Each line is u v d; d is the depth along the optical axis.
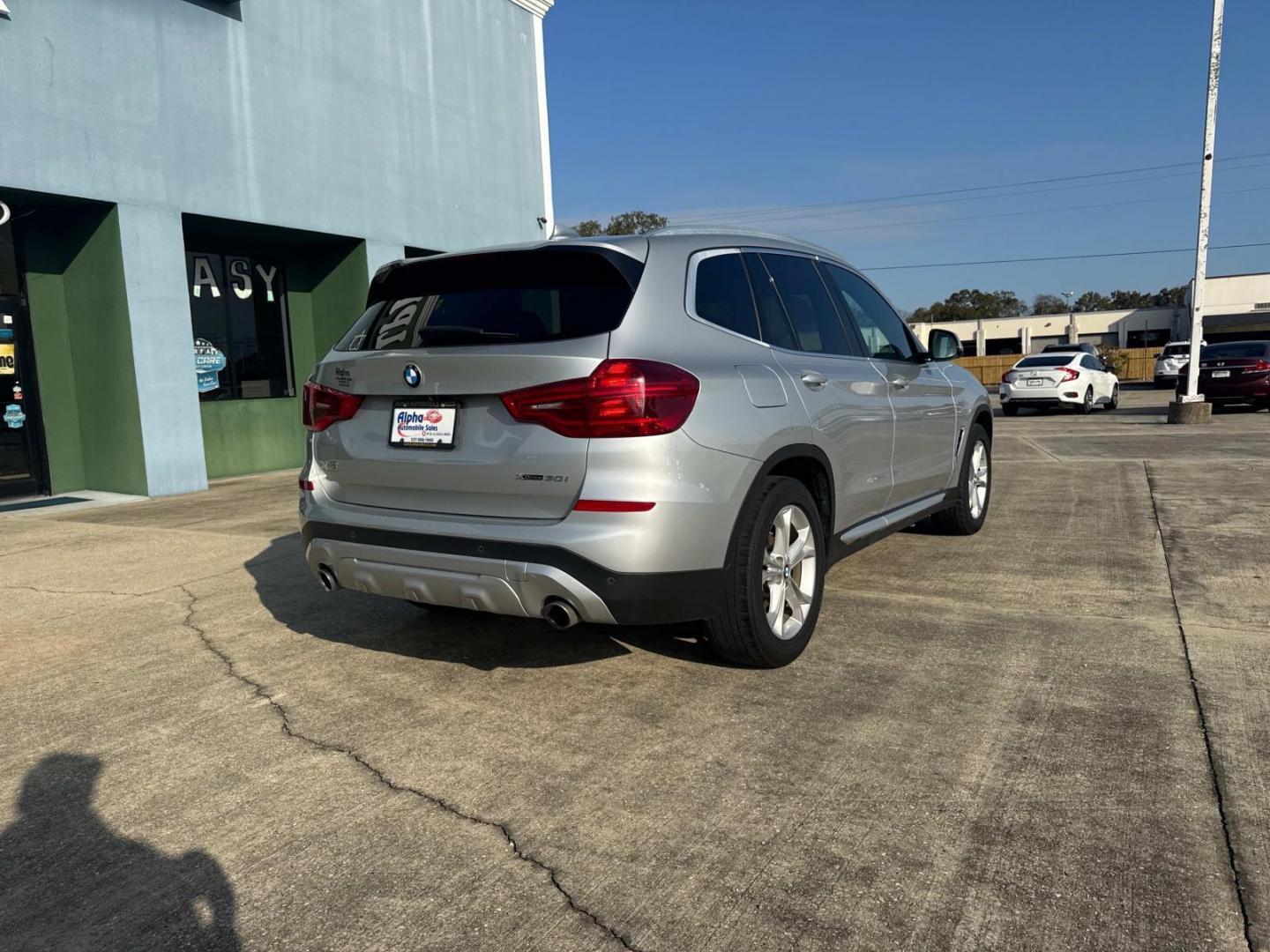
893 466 4.49
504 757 2.91
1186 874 2.17
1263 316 51.56
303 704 3.40
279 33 10.33
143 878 2.31
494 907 2.14
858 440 4.05
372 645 4.06
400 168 12.07
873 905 2.10
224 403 11.12
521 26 14.38
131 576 5.60
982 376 48.28
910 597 4.50
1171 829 2.36
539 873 2.27
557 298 3.19
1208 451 9.97
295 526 7.18
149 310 9.14
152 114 9.07
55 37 8.22
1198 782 2.59
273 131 10.30
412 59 12.22
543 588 2.95
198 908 2.18
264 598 4.93
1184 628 3.90
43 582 5.51
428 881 2.25
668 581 2.98
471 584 3.10
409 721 3.21
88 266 9.18
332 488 3.59
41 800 2.72
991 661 3.58
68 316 9.50
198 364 10.88
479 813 2.57
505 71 14.03
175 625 4.49
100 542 6.73
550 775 2.78
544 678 3.58
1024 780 2.63
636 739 3.00
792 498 3.48
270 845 2.44
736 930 2.03
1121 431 13.33
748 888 2.18
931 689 3.32
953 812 2.48
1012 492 7.59
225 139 9.78
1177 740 2.85
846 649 3.77
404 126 12.11
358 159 11.41
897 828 2.41
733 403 3.18
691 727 3.07
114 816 2.61
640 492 2.89
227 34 9.76
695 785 2.67
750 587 3.27
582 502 2.91
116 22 8.72
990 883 2.16
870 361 4.43
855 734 2.97
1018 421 16.81
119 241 8.85
